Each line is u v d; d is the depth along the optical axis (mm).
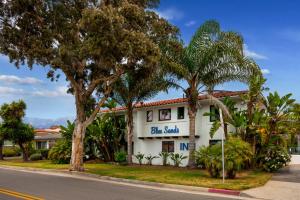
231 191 15047
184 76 24281
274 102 22969
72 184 17875
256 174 20938
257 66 23500
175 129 30125
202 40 24172
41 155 43219
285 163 22734
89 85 25078
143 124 33031
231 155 18844
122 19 20172
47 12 22344
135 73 24312
